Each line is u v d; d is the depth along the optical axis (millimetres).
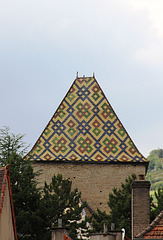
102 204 74000
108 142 76250
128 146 76125
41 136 76375
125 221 57281
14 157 58406
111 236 39062
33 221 54844
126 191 63562
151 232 32719
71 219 59719
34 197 56031
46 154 75062
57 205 59500
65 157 75000
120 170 74938
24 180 56844
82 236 60406
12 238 34938
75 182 74625
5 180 33781
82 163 75062
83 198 74125
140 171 74938
